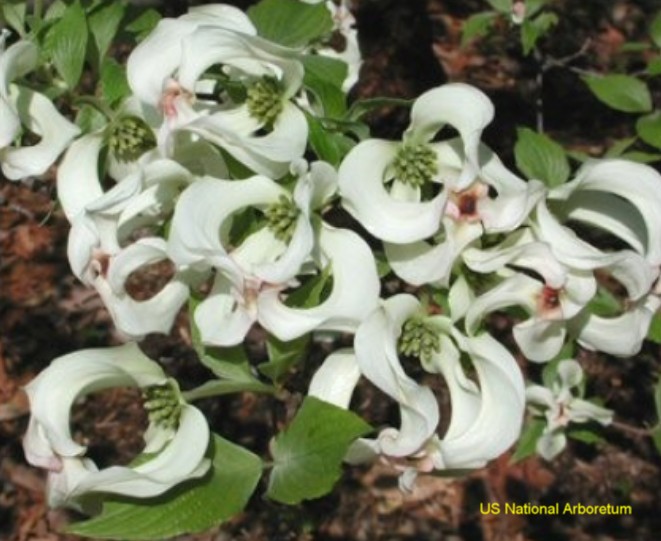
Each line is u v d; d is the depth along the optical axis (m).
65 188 0.30
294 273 0.26
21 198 0.82
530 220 0.28
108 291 0.29
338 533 0.70
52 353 0.76
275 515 0.65
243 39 0.27
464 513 0.72
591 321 0.30
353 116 0.31
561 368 0.42
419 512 0.72
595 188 0.29
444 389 0.61
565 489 0.73
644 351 0.69
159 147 0.28
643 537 0.72
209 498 0.28
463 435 0.28
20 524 0.71
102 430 0.71
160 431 0.29
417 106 0.28
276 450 0.28
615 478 0.72
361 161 0.28
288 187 0.28
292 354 0.29
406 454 0.27
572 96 0.81
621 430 0.72
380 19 0.72
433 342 0.29
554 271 0.27
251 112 0.29
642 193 0.29
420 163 0.29
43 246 0.81
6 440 0.73
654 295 0.29
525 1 0.56
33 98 0.31
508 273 0.29
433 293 0.30
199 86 0.31
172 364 0.68
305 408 0.28
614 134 0.79
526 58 0.82
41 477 0.73
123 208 0.28
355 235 0.28
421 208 0.28
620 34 0.84
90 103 0.32
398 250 0.29
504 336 0.63
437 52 0.85
